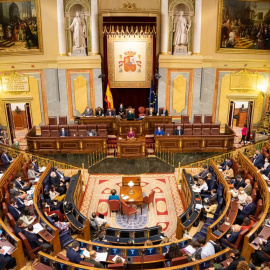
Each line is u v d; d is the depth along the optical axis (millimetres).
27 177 11812
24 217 8742
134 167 14211
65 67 16938
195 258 7316
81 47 16922
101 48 17312
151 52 17219
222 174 11328
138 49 17172
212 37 16891
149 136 16047
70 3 16156
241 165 12750
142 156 14164
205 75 17453
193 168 14289
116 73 17531
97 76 17156
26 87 17406
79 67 16984
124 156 14094
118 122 16156
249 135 18250
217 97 17938
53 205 10336
